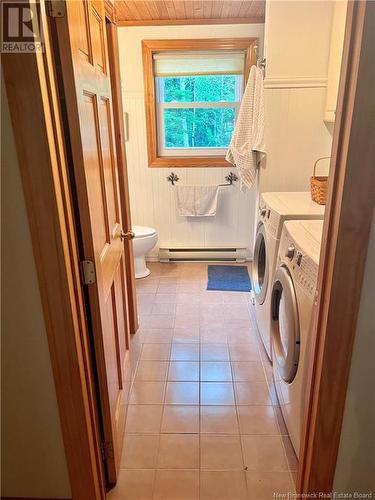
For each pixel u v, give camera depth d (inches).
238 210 151.3
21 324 44.9
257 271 106.4
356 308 42.3
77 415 48.9
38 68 34.8
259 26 130.9
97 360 52.0
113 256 64.9
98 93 55.4
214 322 110.0
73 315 44.3
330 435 48.0
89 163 47.1
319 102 104.7
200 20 130.0
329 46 99.8
